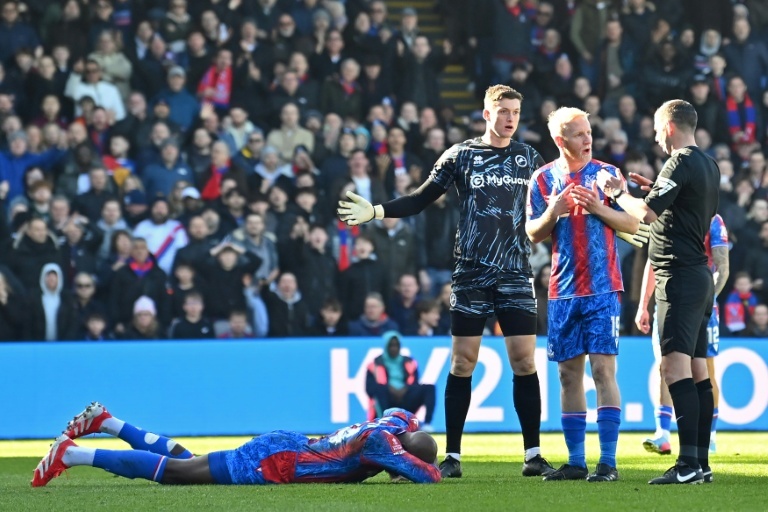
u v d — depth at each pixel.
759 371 45.59
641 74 61.59
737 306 52.94
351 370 44.78
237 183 53.28
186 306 48.41
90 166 53.34
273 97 57.66
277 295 49.78
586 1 62.28
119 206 51.19
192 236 50.28
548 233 24.39
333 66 59.25
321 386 44.78
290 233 51.09
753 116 61.34
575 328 24.11
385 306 50.88
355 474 22.91
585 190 23.47
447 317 50.31
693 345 23.30
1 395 43.59
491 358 44.72
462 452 35.09
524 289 26.59
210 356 44.59
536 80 60.75
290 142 55.59
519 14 62.16
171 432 44.28
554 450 35.19
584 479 24.11
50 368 43.88
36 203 50.72
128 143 54.62
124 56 57.59
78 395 43.94
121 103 57.06
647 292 32.06
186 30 58.69
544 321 50.72
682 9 63.53
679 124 23.59
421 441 23.19
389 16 67.69
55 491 22.25
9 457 35.47
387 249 51.31
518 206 26.62
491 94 26.75
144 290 48.91
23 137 53.06
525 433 26.53
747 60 62.75
